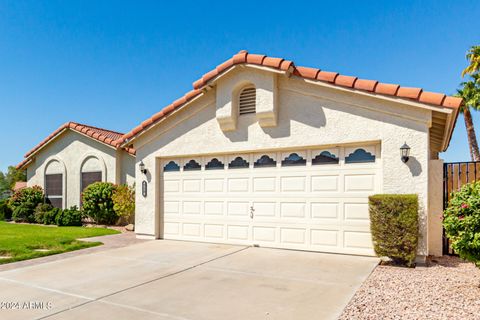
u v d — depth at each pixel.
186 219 11.11
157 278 6.63
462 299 5.19
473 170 8.98
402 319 4.42
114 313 4.81
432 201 9.02
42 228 15.05
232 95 9.94
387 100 8.02
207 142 10.62
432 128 9.35
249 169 10.07
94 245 10.34
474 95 26.84
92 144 17.64
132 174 16.45
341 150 8.82
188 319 4.58
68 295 5.63
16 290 5.91
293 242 9.28
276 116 9.40
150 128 11.54
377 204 7.68
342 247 8.64
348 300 5.22
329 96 8.80
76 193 18.08
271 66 9.02
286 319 4.52
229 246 9.94
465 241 5.67
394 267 7.44
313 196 9.09
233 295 5.56
